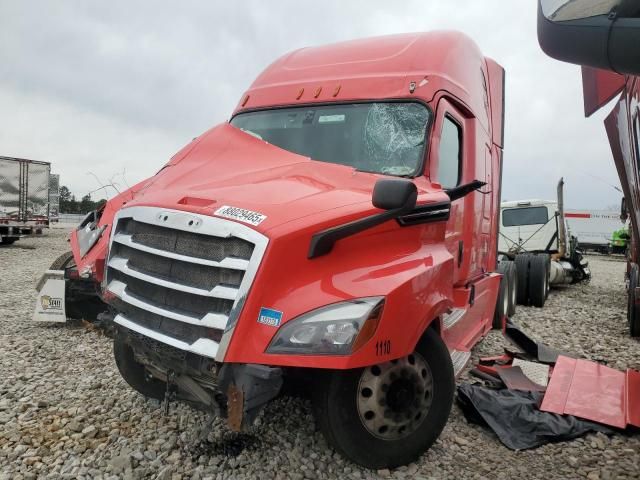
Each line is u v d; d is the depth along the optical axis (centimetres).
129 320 340
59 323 745
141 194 393
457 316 484
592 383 482
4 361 569
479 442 396
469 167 529
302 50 545
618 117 457
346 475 334
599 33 197
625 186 498
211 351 289
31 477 329
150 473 334
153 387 438
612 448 390
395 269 318
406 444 333
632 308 799
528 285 1116
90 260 527
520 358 600
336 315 284
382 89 443
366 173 391
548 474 352
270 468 338
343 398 314
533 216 1461
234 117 505
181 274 314
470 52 546
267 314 283
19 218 2288
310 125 452
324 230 298
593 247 3903
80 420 413
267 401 288
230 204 316
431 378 346
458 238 498
